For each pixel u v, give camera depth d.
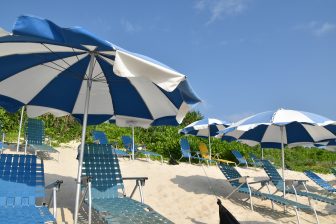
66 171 8.08
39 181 4.62
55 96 4.90
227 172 7.48
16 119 12.80
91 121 5.33
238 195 7.87
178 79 3.08
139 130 15.66
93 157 5.54
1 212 3.56
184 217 5.90
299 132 8.02
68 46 3.67
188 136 15.43
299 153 20.27
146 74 3.01
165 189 7.58
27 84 4.54
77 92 4.96
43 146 8.87
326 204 7.94
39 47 3.81
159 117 4.99
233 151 13.59
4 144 9.17
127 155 10.91
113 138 14.45
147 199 6.74
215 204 6.80
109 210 4.16
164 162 11.73
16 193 4.25
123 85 4.67
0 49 3.63
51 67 4.34
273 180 7.40
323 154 20.73
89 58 4.34
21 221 3.25
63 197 6.00
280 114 6.45
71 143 12.84
